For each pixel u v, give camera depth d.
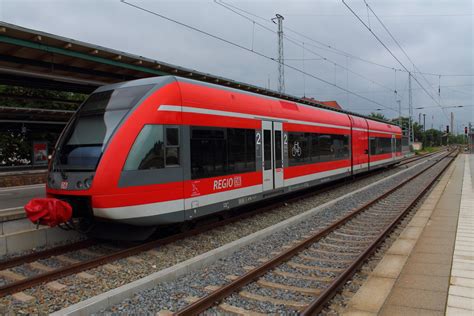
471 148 57.75
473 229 8.42
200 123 8.38
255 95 10.88
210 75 12.46
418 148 82.69
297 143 12.85
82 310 4.57
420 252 6.77
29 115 20.56
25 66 10.55
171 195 7.62
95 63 10.58
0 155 27.30
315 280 5.86
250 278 5.72
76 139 7.59
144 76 12.34
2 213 7.85
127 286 5.25
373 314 4.34
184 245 7.99
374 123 23.28
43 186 18.69
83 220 8.17
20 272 6.58
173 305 4.95
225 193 9.12
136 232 7.73
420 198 13.63
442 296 4.76
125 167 6.95
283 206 12.53
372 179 21.45
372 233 8.88
